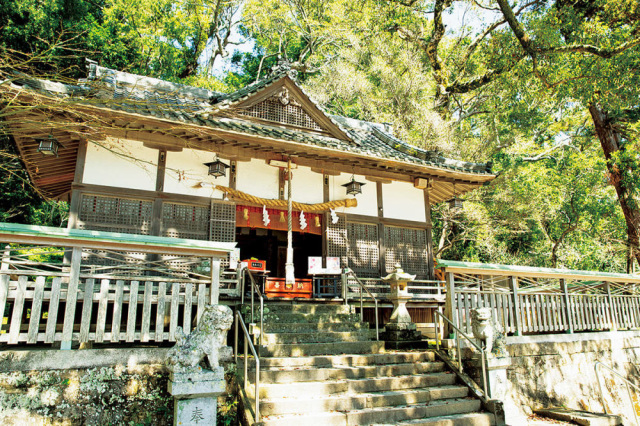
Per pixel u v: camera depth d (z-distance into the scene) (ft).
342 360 22.48
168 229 28.99
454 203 39.22
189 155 30.68
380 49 62.49
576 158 61.62
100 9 57.77
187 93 36.94
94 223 27.04
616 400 30.96
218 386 16.12
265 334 23.34
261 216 33.53
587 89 33.17
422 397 20.74
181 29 62.08
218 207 30.60
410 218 38.27
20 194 47.11
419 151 37.06
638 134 43.62
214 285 19.27
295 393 19.16
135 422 17.15
